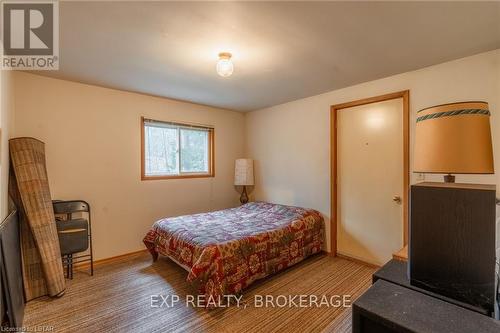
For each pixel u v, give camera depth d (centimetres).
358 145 313
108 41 196
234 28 178
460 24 173
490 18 165
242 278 232
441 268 96
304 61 237
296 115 382
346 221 327
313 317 201
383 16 163
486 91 218
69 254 264
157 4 150
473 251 90
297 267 299
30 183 232
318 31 183
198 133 415
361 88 304
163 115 367
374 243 300
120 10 156
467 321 79
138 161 343
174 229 280
